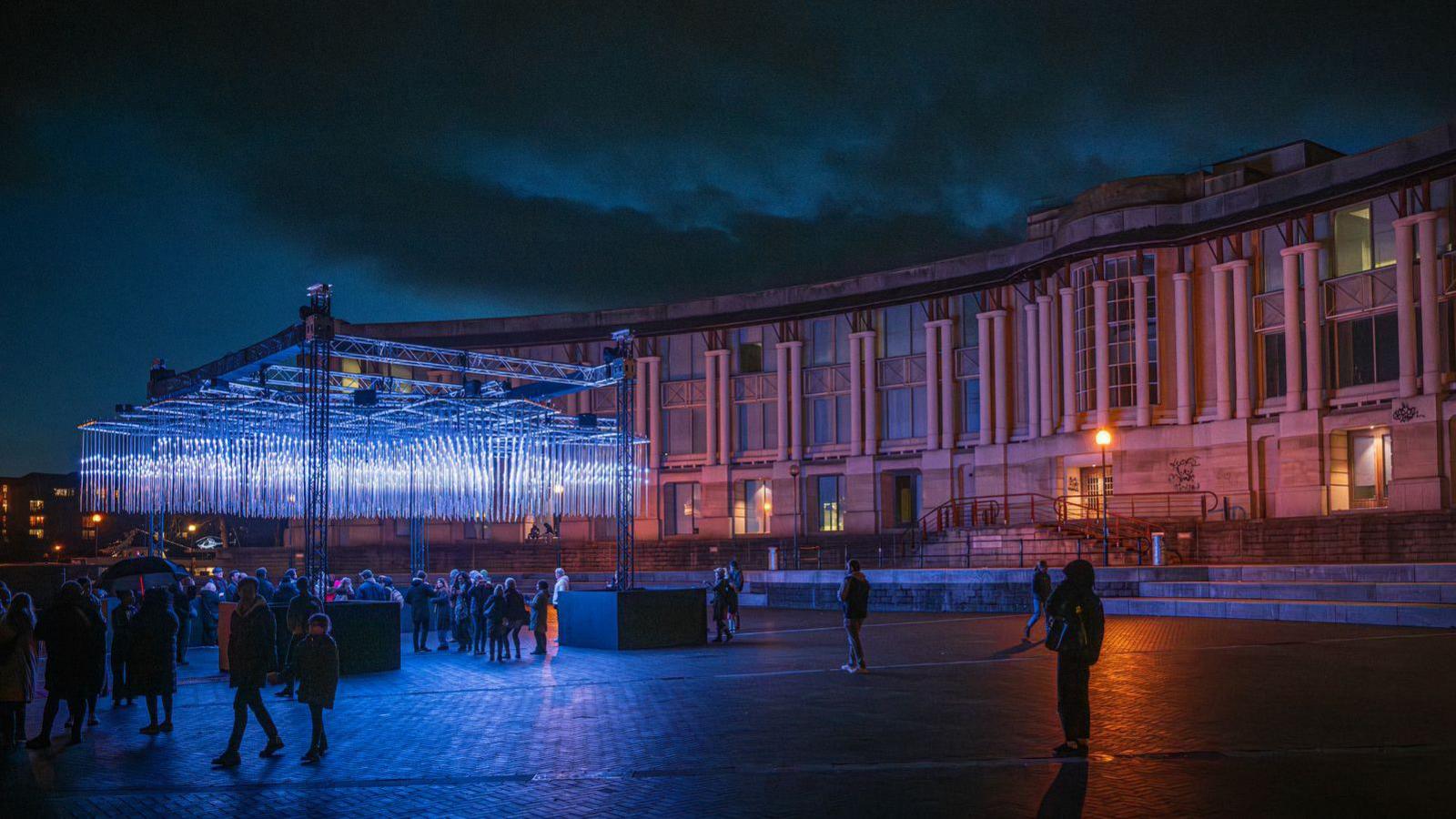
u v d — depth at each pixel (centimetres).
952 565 3919
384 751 1257
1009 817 891
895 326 4994
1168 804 916
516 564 5534
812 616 3356
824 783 1030
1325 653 1919
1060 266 4316
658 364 5547
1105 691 1559
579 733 1331
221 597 2700
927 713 1406
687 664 2061
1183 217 3944
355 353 2625
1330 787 959
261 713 1247
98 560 5353
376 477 3412
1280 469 3697
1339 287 3616
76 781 1138
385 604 2022
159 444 3036
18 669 1312
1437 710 1324
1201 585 2942
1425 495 3306
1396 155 3394
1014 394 4575
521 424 3378
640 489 5500
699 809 949
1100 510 3909
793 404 5203
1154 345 4019
